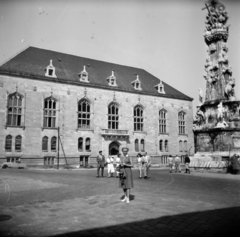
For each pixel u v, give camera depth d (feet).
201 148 113.09
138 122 207.41
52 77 171.94
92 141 183.32
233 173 96.32
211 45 115.85
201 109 115.75
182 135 227.61
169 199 42.68
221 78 111.24
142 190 53.98
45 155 164.86
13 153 155.33
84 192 50.21
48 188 55.72
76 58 209.77
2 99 155.22
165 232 25.39
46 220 29.81
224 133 103.60
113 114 196.03
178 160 115.96
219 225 27.55
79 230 26.12
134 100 206.08
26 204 38.55
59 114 172.65
